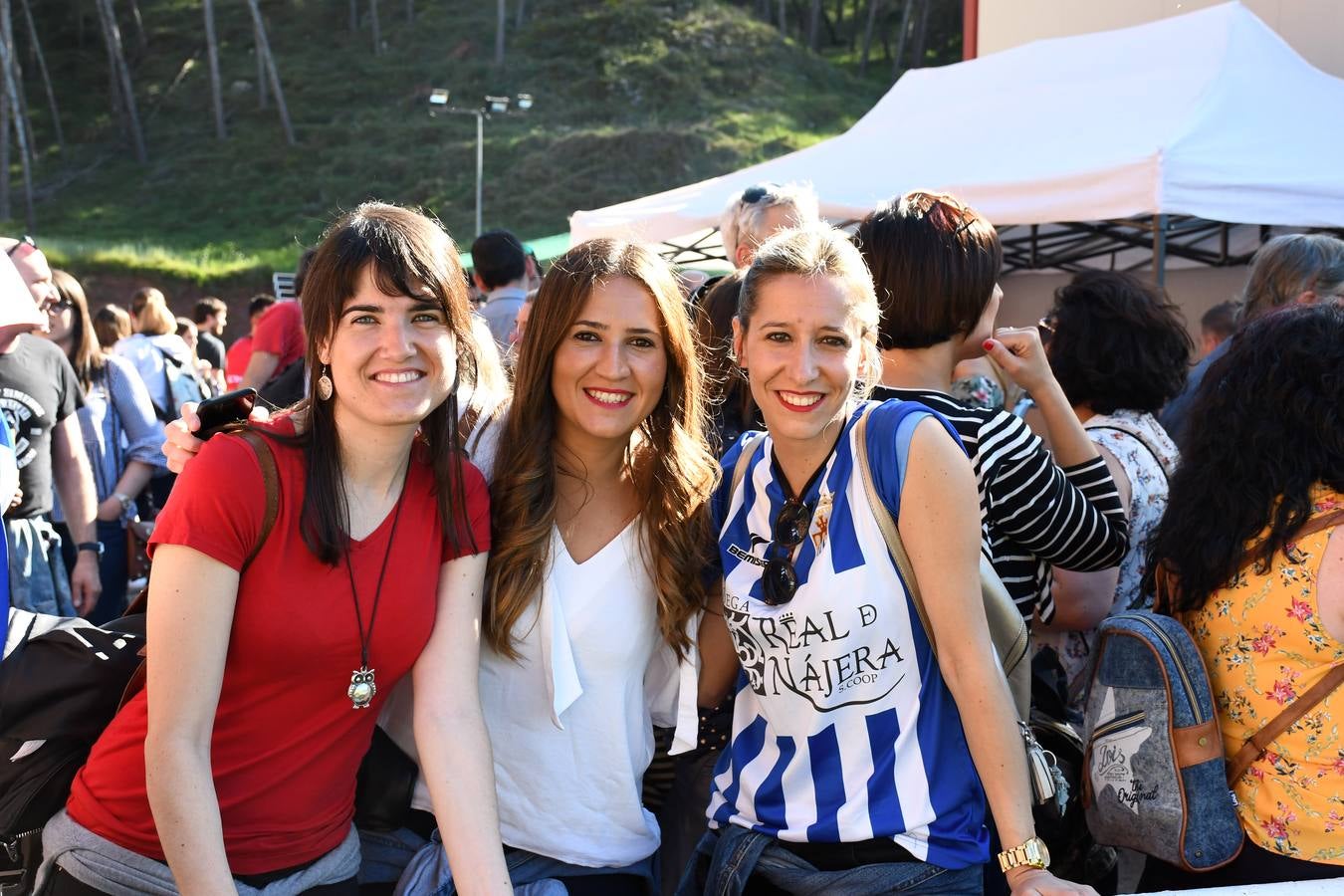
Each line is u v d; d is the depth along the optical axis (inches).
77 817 71.2
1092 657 89.9
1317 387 81.8
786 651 73.6
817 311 72.2
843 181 263.1
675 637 81.2
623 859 81.3
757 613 74.4
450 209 1969.7
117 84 2340.1
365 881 81.9
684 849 93.2
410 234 69.1
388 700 81.2
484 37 2541.8
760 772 76.5
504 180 2042.3
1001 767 68.6
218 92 2273.6
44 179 2144.4
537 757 79.1
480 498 75.8
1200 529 86.0
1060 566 91.8
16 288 110.8
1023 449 85.1
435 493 73.5
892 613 71.6
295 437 69.0
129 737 70.1
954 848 71.6
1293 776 81.4
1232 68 243.6
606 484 82.0
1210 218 208.1
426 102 2327.8
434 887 77.0
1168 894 63.3
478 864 69.4
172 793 63.0
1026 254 350.9
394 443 70.4
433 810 74.5
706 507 80.9
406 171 2086.6
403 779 81.4
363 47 2581.2
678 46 2464.3
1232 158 212.5
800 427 72.7
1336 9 296.5
